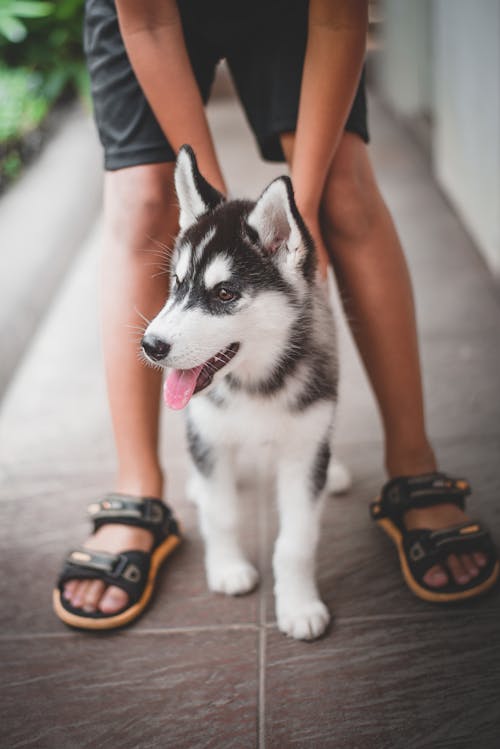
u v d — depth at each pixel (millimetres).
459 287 3818
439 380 3053
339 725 1650
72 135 6043
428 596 1981
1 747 1648
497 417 2773
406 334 2113
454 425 2752
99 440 2885
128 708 1732
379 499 2271
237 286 1760
